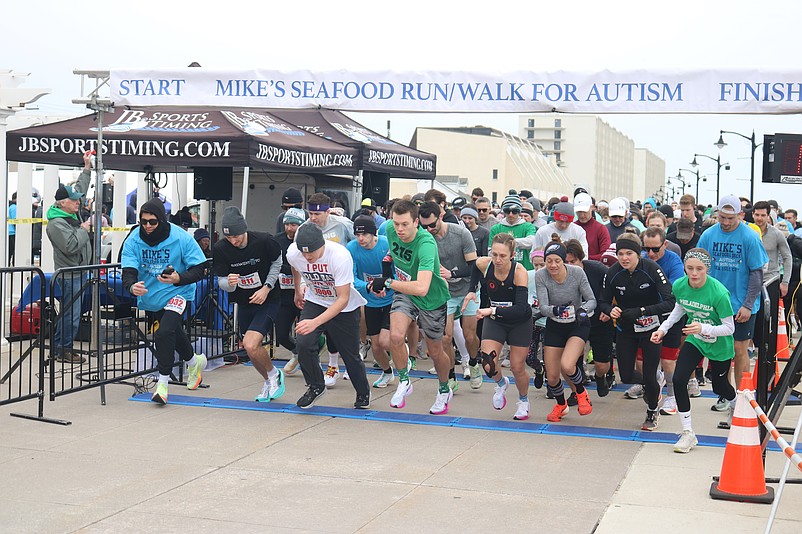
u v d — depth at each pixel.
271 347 11.05
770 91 8.33
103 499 5.71
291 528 5.20
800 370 6.34
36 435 7.38
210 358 10.17
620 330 7.87
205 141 10.76
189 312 9.20
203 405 8.59
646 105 8.55
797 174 8.27
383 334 9.17
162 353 8.41
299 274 8.84
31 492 5.84
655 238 8.66
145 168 13.47
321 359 11.49
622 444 7.38
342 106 9.20
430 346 8.15
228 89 9.40
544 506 5.66
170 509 5.53
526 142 105.31
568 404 8.88
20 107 11.62
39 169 19.02
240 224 8.29
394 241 7.88
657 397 7.80
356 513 5.49
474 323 9.45
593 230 10.49
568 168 146.50
